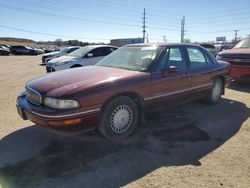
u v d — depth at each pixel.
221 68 6.06
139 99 4.23
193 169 3.19
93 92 3.61
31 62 21.56
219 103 6.23
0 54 38.03
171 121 4.88
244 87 8.26
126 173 3.10
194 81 5.25
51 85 3.74
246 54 7.77
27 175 3.04
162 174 3.08
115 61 4.98
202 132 4.37
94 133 4.19
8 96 7.03
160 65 4.54
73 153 3.58
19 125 4.64
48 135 4.18
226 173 3.10
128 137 4.14
